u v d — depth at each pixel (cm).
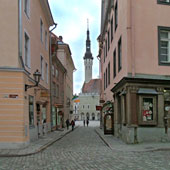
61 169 805
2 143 1322
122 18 1791
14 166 865
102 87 3716
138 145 1451
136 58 1631
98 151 1252
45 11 2350
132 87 1570
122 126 1733
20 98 1355
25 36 1650
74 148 1388
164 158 1020
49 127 2611
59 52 4325
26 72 1431
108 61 2833
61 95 3909
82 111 12388
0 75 1352
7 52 1377
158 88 1608
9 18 1395
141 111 1571
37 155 1123
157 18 1692
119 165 866
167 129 1602
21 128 1341
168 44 1716
